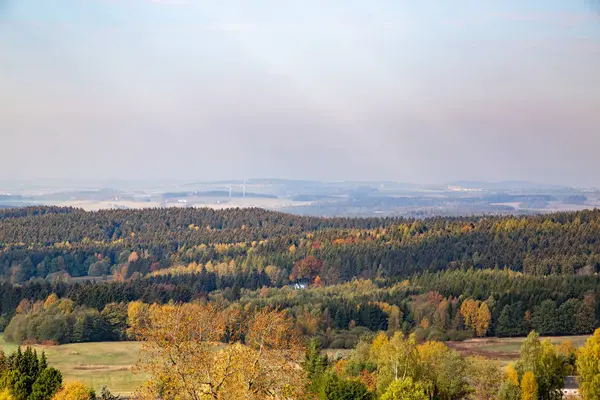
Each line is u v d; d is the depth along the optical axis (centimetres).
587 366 7388
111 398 7106
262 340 4059
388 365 7006
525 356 7831
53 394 6216
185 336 3950
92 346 10850
